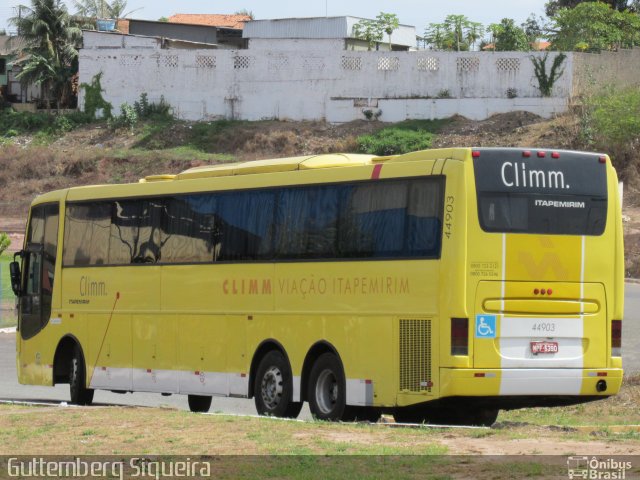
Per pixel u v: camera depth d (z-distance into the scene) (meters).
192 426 28.19
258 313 34.44
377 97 152.50
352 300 31.28
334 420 31.56
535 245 29.39
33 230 44.84
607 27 160.75
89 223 41.81
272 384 33.88
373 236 30.89
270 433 26.70
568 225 29.89
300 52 156.50
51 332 43.22
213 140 155.88
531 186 29.56
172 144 157.50
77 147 161.25
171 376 37.62
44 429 28.56
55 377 43.06
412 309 29.55
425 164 29.80
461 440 25.20
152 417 30.17
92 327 41.19
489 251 28.91
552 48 161.62
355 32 160.50
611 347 30.36
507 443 24.56
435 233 29.22
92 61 168.50
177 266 37.66
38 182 153.25
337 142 146.50
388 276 30.28
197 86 162.25
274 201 34.25
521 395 29.08
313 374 32.44
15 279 45.06
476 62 147.38
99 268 41.03
